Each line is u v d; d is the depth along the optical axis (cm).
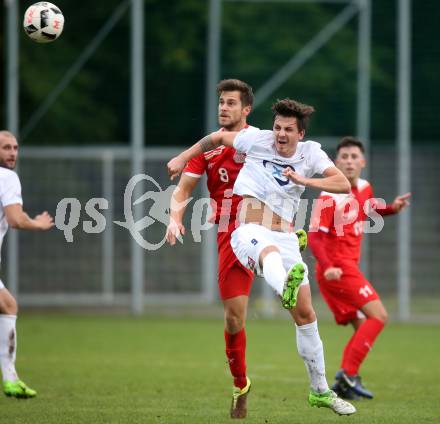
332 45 6906
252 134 3000
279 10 6931
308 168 2977
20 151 6888
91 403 3325
